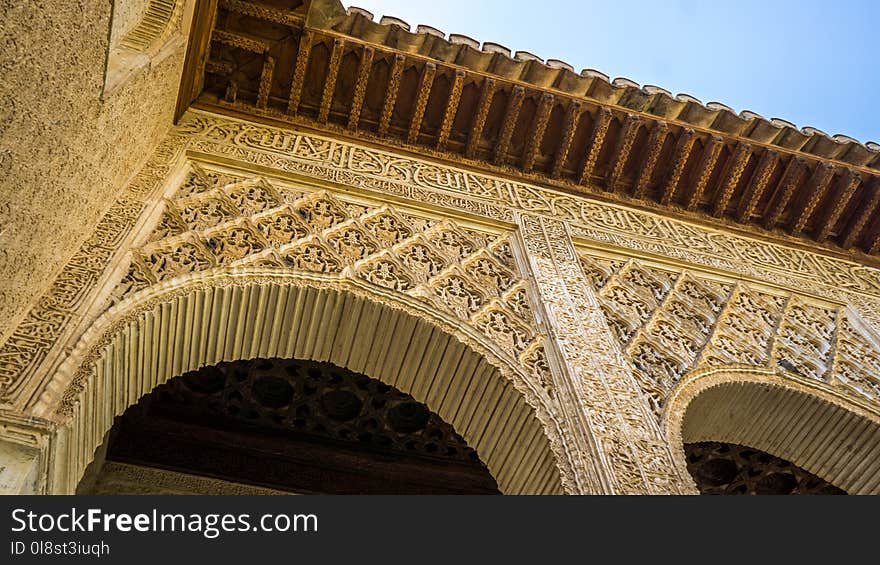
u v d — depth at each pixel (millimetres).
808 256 6531
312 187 5348
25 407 3139
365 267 4727
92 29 3258
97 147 3850
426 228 5305
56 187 3414
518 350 4391
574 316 4719
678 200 6605
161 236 4465
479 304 4707
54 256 3725
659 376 4562
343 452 7086
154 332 3975
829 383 4977
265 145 5688
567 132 6273
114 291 3922
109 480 6344
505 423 4172
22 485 2840
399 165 5988
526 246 5363
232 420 6926
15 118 2777
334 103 6172
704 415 4852
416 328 4445
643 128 6383
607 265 5551
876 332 5562
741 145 6402
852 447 4805
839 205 6590
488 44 6105
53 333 3516
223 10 5746
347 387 6738
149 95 4625
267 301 4379
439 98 6199
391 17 5934
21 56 2676
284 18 5742
